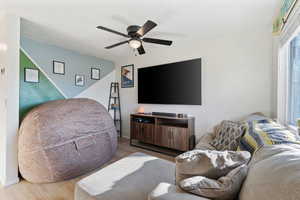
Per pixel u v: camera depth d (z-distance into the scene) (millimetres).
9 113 2057
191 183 862
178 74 3252
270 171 715
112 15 2176
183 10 2041
